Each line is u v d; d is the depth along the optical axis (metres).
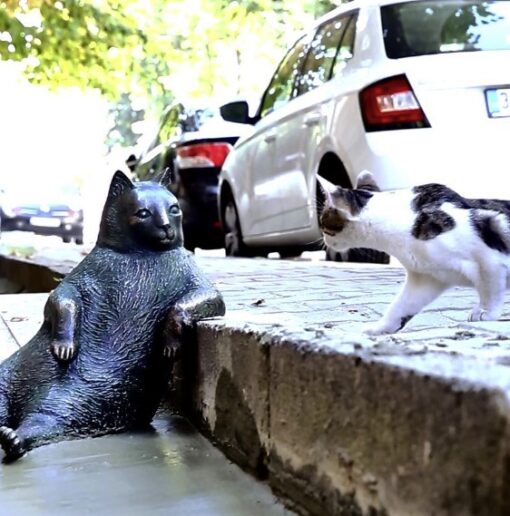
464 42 6.61
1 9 12.91
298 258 10.41
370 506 1.78
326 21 8.04
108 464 2.58
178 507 2.21
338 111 6.91
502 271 3.68
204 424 2.88
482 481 1.43
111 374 2.90
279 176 8.46
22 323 4.67
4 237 22.22
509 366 1.73
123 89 14.81
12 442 2.63
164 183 3.26
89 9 13.31
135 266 3.01
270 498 2.25
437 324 3.86
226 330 2.64
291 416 2.16
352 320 4.05
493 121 6.25
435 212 3.67
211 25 14.58
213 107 12.20
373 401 1.76
